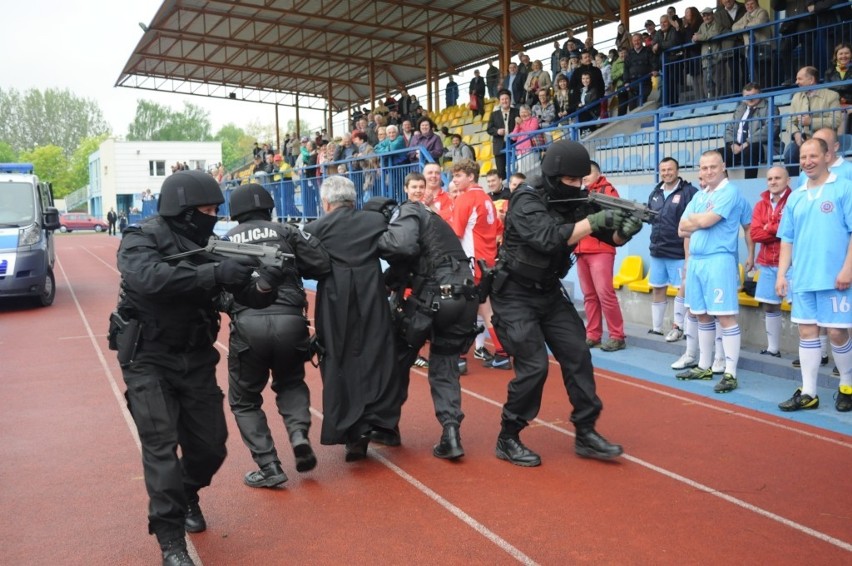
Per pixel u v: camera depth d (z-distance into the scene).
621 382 7.35
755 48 12.24
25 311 13.84
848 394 6.14
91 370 8.74
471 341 5.48
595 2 21.89
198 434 3.97
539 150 12.16
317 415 6.58
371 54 29.72
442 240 5.40
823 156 5.90
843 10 11.11
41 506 4.71
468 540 4.08
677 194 8.48
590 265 8.64
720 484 4.75
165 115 120.62
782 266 6.31
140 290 3.55
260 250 3.76
